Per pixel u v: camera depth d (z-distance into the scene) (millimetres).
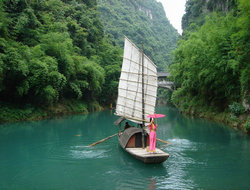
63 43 23344
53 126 16094
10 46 17000
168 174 6754
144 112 9648
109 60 41188
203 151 9383
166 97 60594
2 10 18062
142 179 6363
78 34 33375
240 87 15055
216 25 20531
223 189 5711
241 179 6363
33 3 24875
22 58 17266
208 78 17844
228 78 15883
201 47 18812
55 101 23469
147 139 8914
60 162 7918
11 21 19609
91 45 39125
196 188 5762
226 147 9992
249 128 12555
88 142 11156
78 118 21562
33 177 6570
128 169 7188
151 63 10000
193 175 6684
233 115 15195
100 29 46406
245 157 8461
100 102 37438
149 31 132250
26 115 18875
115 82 37812
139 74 10297
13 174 6816
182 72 27609
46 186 5930
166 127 16359
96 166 7488
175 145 10484
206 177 6500
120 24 108375
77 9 40750
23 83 17156
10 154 8945
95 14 46344
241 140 11258
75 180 6332
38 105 21125
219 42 15391
